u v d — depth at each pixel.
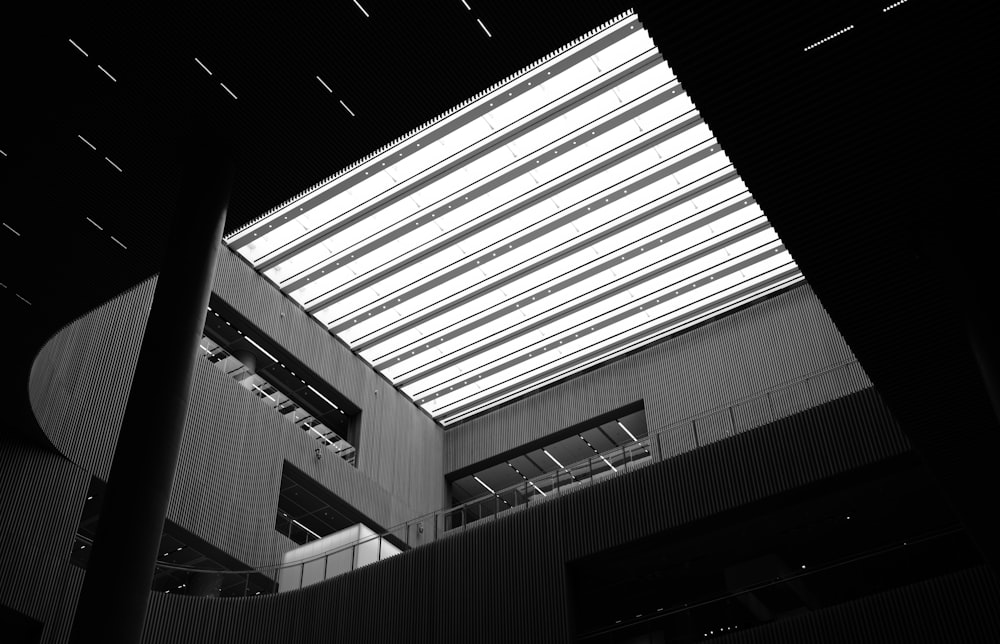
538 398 31.56
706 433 20.08
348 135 11.99
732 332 28.14
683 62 8.48
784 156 9.06
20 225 13.00
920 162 8.98
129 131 11.84
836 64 8.35
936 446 11.95
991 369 8.85
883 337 10.72
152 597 19.97
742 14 8.10
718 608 17.11
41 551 17.95
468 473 32.31
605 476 20.25
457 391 32.22
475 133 23.56
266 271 27.67
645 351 29.77
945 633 14.73
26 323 14.72
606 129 23.22
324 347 28.92
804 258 10.01
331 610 20.70
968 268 9.26
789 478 17.30
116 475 10.52
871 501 17.05
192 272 11.50
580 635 18.23
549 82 22.41
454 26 10.76
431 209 25.47
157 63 11.09
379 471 29.23
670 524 18.06
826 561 16.97
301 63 11.09
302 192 12.85
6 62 11.05
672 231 26.09
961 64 8.25
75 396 19.92
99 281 13.82
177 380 11.10
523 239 26.28
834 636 15.60
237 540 23.36
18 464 18.36
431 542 20.75
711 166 24.34
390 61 11.09
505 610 18.86
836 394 19.88
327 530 26.88
